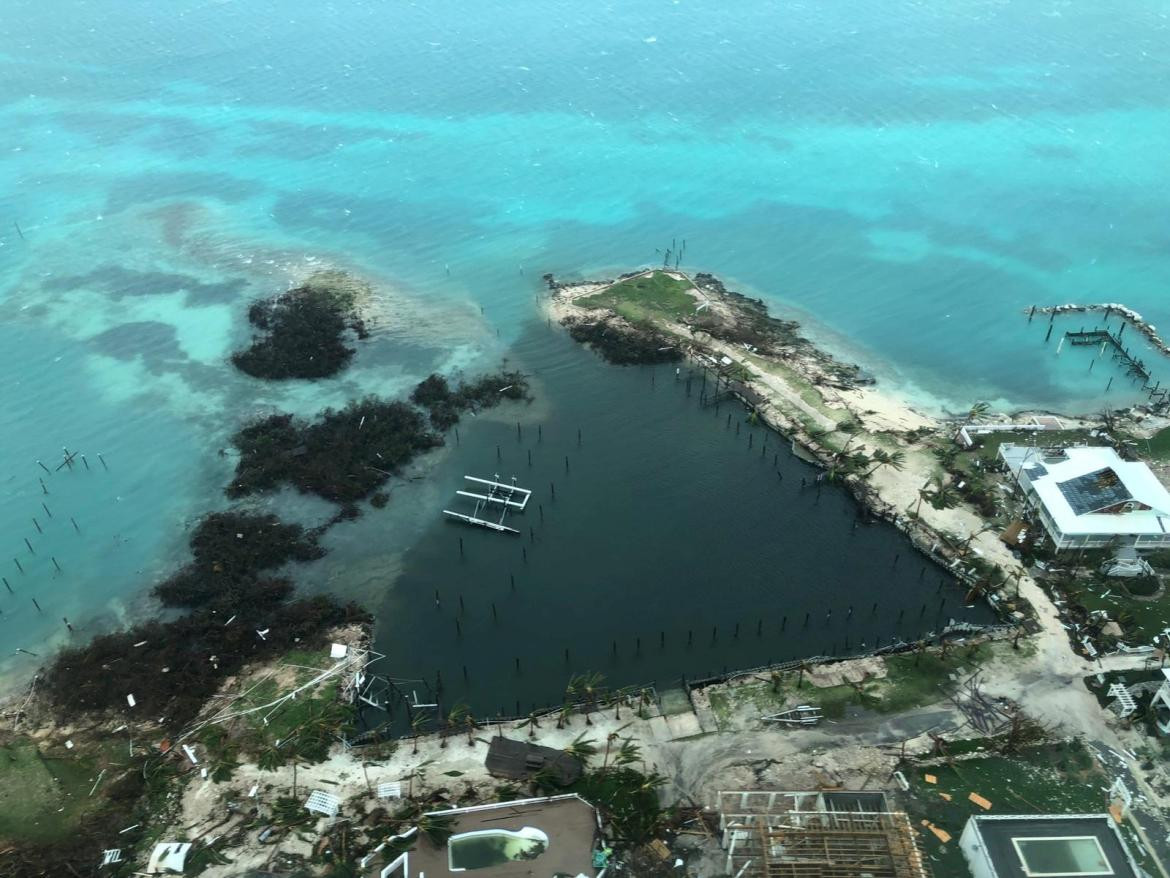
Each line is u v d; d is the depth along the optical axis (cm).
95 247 15175
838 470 10094
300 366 12031
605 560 9219
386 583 8962
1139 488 8712
